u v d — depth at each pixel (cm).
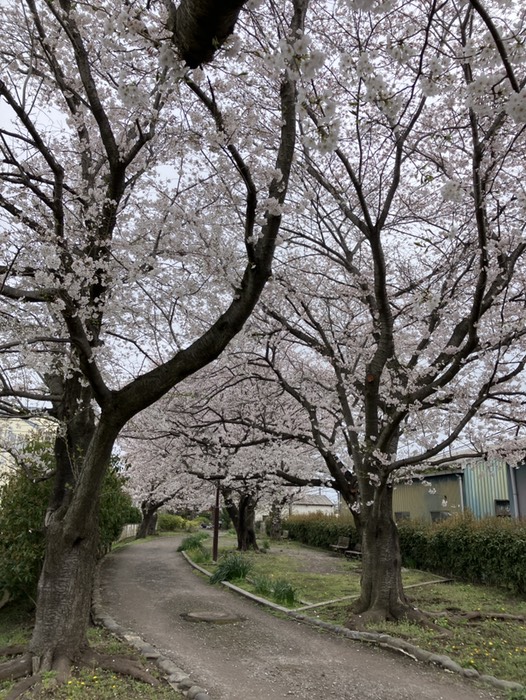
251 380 1248
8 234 561
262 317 991
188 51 362
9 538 816
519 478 1407
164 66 371
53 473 735
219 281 750
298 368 1156
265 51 394
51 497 669
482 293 584
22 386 898
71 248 613
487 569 1134
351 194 942
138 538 2759
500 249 652
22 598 903
